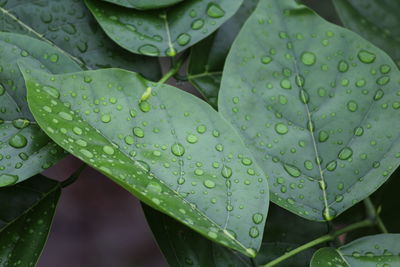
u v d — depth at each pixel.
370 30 0.53
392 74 0.49
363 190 0.48
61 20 0.50
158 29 0.50
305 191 0.48
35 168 0.47
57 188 0.48
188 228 0.48
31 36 0.49
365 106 0.49
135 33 0.49
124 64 0.50
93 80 0.47
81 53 0.50
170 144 0.47
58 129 0.45
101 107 0.46
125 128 0.46
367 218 0.51
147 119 0.47
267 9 0.49
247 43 0.49
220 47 0.51
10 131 0.47
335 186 0.48
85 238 1.40
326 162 0.48
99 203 1.44
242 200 0.46
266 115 0.48
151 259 1.41
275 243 0.50
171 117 0.47
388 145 0.48
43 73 0.46
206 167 0.47
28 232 0.47
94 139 0.46
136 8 0.49
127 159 0.46
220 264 0.48
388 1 0.53
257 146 0.48
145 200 0.45
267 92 0.48
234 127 0.48
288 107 0.48
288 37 0.49
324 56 0.49
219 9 0.50
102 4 0.49
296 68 0.49
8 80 0.48
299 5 0.49
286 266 0.49
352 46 0.49
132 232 1.43
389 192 0.52
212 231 0.46
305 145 0.48
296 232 0.50
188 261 0.48
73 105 0.46
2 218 0.48
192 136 0.47
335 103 0.49
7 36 0.48
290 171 0.48
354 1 0.53
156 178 0.46
